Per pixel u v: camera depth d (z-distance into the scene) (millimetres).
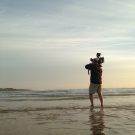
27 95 16047
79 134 3623
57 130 3916
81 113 6008
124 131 3836
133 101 10039
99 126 4262
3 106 7648
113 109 6926
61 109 6828
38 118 5160
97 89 8055
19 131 3803
